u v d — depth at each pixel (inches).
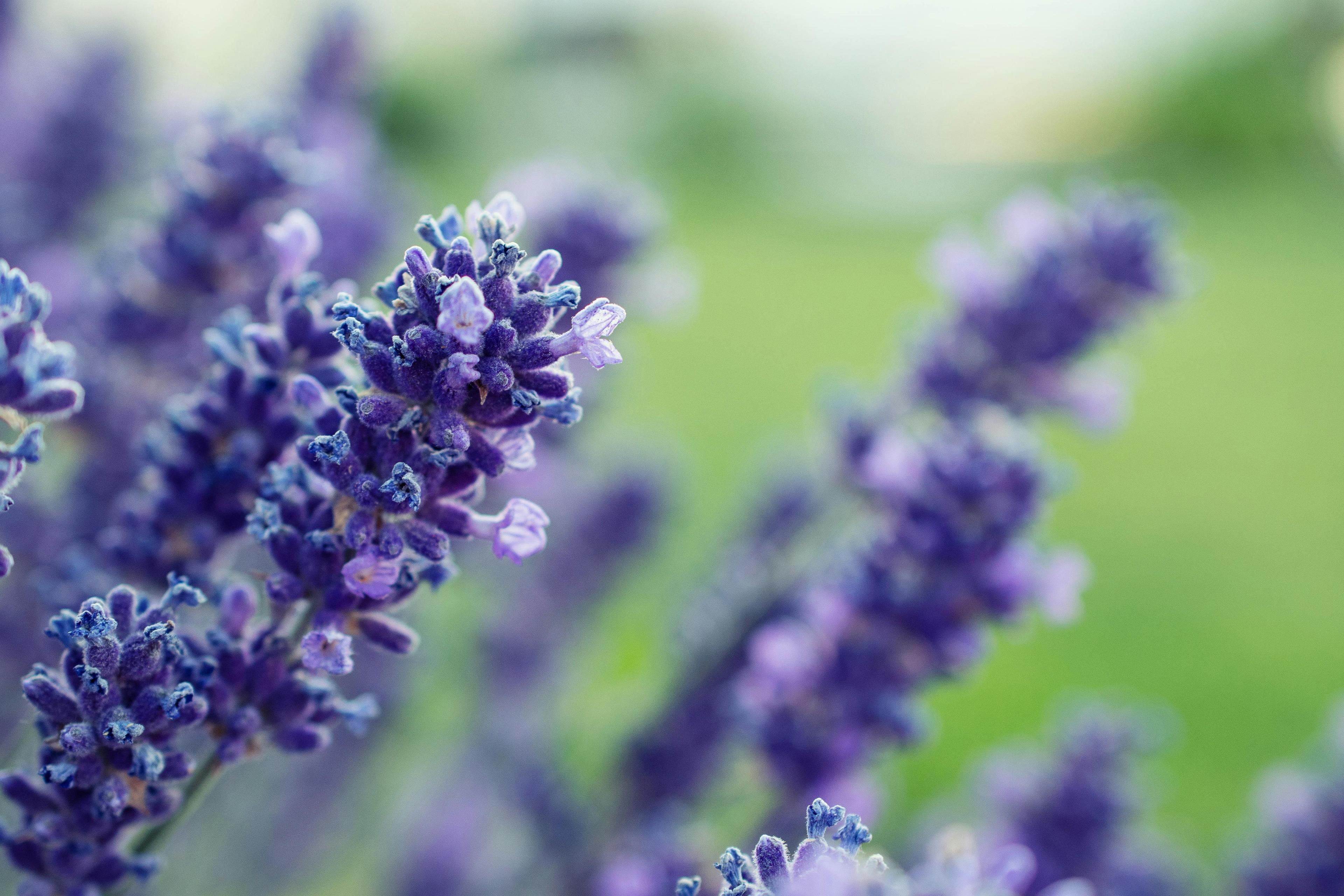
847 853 10.0
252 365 11.8
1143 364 83.1
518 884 18.1
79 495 13.7
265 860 18.0
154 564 12.0
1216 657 41.7
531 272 10.6
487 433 10.7
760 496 20.8
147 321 14.0
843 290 97.5
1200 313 97.1
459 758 21.2
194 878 16.8
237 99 18.3
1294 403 76.0
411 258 10.3
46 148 21.0
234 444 11.7
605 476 22.0
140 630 10.6
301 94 20.5
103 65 21.5
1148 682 39.5
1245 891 16.9
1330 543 53.9
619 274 18.3
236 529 11.9
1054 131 188.4
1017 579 14.2
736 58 176.4
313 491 10.9
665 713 17.2
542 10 160.2
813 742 14.2
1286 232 130.6
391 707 18.6
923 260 19.6
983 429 16.9
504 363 10.4
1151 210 18.4
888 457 14.6
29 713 12.8
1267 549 52.9
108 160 21.4
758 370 68.4
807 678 14.4
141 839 11.1
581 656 22.4
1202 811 32.4
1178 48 184.1
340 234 18.6
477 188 84.8
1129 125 185.9
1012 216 18.8
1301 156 177.2
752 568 18.5
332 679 17.9
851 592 14.2
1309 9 177.8
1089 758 17.0
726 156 162.2
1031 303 17.9
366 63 21.0
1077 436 67.7
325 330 11.6
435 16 112.0
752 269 103.1
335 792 18.3
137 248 14.0
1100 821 16.6
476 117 118.3
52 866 10.9
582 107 151.8
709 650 17.3
